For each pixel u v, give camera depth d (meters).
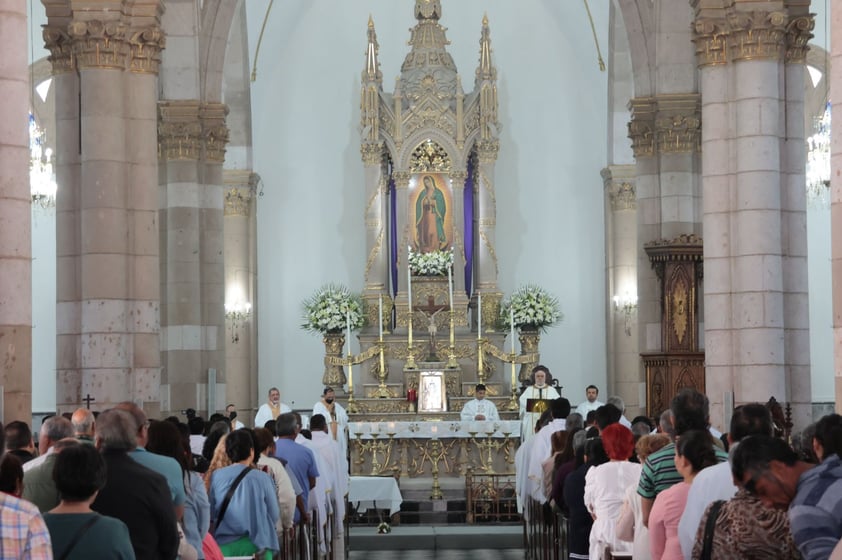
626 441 9.81
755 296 16.83
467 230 30.09
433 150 29.62
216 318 24.42
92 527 6.28
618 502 9.66
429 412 27.33
